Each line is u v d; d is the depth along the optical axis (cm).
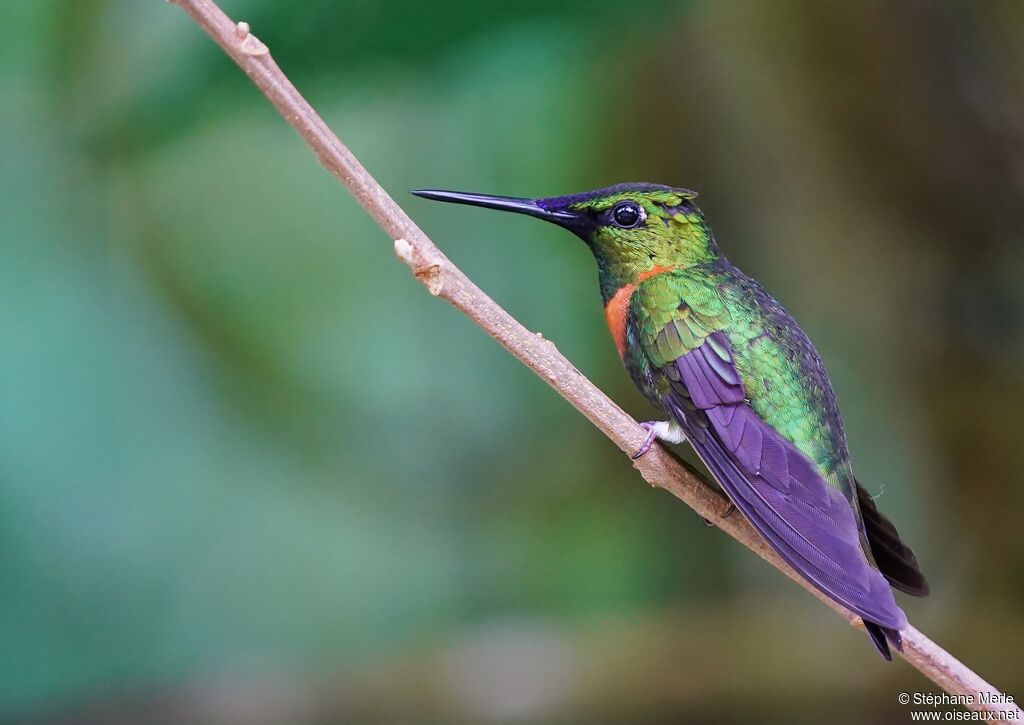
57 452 1014
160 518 1040
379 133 1056
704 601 1027
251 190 1072
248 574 1041
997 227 916
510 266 1073
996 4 861
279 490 1071
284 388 1075
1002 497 934
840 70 916
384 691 924
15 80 756
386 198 529
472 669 926
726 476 611
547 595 1048
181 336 1062
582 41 752
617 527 1070
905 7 882
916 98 902
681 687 903
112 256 1041
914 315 959
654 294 682
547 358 574
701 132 995
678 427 660
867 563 554
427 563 1071
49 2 694
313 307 1086
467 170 1061
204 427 1062
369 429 1085
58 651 980
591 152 1038
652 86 991
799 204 974
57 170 958
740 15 933
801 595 1000
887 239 952
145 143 659
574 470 1088
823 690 898
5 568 981
